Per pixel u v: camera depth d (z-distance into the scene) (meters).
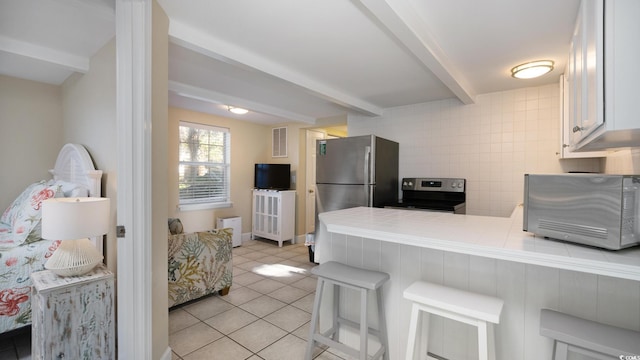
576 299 1.30
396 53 2.34
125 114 1.52
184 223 4.57
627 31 1.00
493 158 3.35
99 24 2.05
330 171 3.84
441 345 1.64
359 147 3.55
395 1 1.53
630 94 0.99
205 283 2.87
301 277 3.62
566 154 2.56
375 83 3.07
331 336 2.04
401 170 4.00
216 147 5.06
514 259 1.13
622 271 0.95
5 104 3.01
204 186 4.89
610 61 1.02
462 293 1.42
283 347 2.12
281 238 5.12
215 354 2.04
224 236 3.04
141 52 1.55
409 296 1.41
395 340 1.78
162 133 1.79
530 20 1.82
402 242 1.39
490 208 3.36
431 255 1.65
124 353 1.54
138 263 1.56
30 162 3.15
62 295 1.60
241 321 2.51
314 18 1.83
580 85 1.44
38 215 2.15
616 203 1.03
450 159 3.63
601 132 1.10
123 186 1.53
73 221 1.64
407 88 3.24
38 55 2.39
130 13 1.51
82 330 1.67
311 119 5.12
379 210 2.27
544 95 3.07
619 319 1.22
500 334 1.45
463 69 2.62
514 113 3.23
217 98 3.54
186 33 1.95
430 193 3.76
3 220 2.71
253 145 5.66
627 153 1.91
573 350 1.11
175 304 2.65
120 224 1.53
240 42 2.16
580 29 1.43
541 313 1.27
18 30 2.14
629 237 1.04
